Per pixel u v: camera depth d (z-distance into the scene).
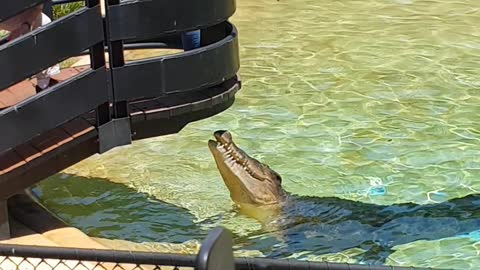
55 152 5.92
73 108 5.86
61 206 7.44
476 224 7.05
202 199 7.61
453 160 8.50
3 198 5.95
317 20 13.91
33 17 6.31
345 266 3.81
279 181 7.48
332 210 7.30
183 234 6.89
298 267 3.82
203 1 6.12
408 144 8.93
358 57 11.95
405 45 12.51
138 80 6.02
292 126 9.48
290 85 10.81
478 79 11.02
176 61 6.09
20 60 5.62
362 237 6.84
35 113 5.75
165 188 7.87
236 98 10.34
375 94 10.48
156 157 8.65
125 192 7.75
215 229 2.64
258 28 13.41
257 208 7.17
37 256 4.36
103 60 5.91
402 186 7.89
